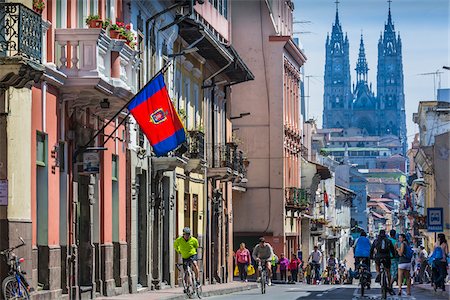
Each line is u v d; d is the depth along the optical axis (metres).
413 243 186.12
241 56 134.12
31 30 38.69
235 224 133.62
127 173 63.00
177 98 79.38
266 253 76.62
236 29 134.50
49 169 46.72
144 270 68.12
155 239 71.25
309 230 163.62
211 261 94.19
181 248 62.25
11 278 38.06
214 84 93.69
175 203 77.69
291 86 144.00
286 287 93.31
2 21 37.97
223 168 92.94
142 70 66.38
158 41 71.62
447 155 142.75
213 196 95.19
